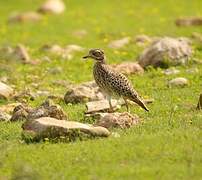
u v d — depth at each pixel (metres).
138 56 23.50
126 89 17.09
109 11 33.81
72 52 25.61
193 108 17.42
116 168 13.41
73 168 13.57
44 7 33.94
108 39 27.81
